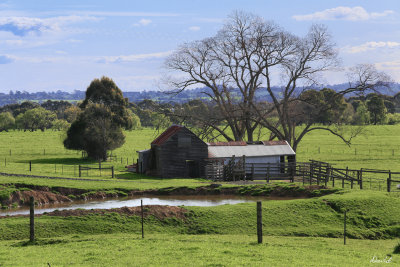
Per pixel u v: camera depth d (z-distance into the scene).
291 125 89.00
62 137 107.44
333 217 40.56
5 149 122.94
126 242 31.25
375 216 40.66
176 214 39.88
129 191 53.94
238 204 44.22
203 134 85.75
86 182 57.16
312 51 84.06
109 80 108.44
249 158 73.19
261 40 83.25
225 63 86.00
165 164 70.25
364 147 125.44
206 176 67.88
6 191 48.03
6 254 27.91
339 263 25.41
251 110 84.69
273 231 37.06
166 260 25.69
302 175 65.06
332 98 87.62
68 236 34.22
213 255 26.92
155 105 93.12
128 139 164.12
